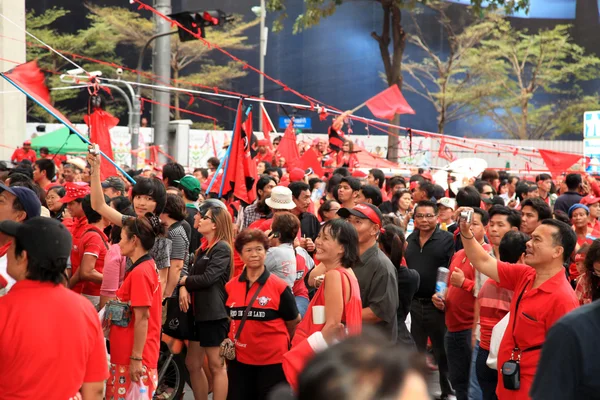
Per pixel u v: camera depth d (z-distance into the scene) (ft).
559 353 15.69
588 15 276.41
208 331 33.65
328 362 5.16
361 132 265.13
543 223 24.18
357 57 267.39
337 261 25.63
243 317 29.53
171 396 36.45
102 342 19.52
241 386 29.89
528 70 256.93
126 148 126.11
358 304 25.17
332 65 268.62
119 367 27.94
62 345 17.88
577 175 61.16
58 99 219.00
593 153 107.45
